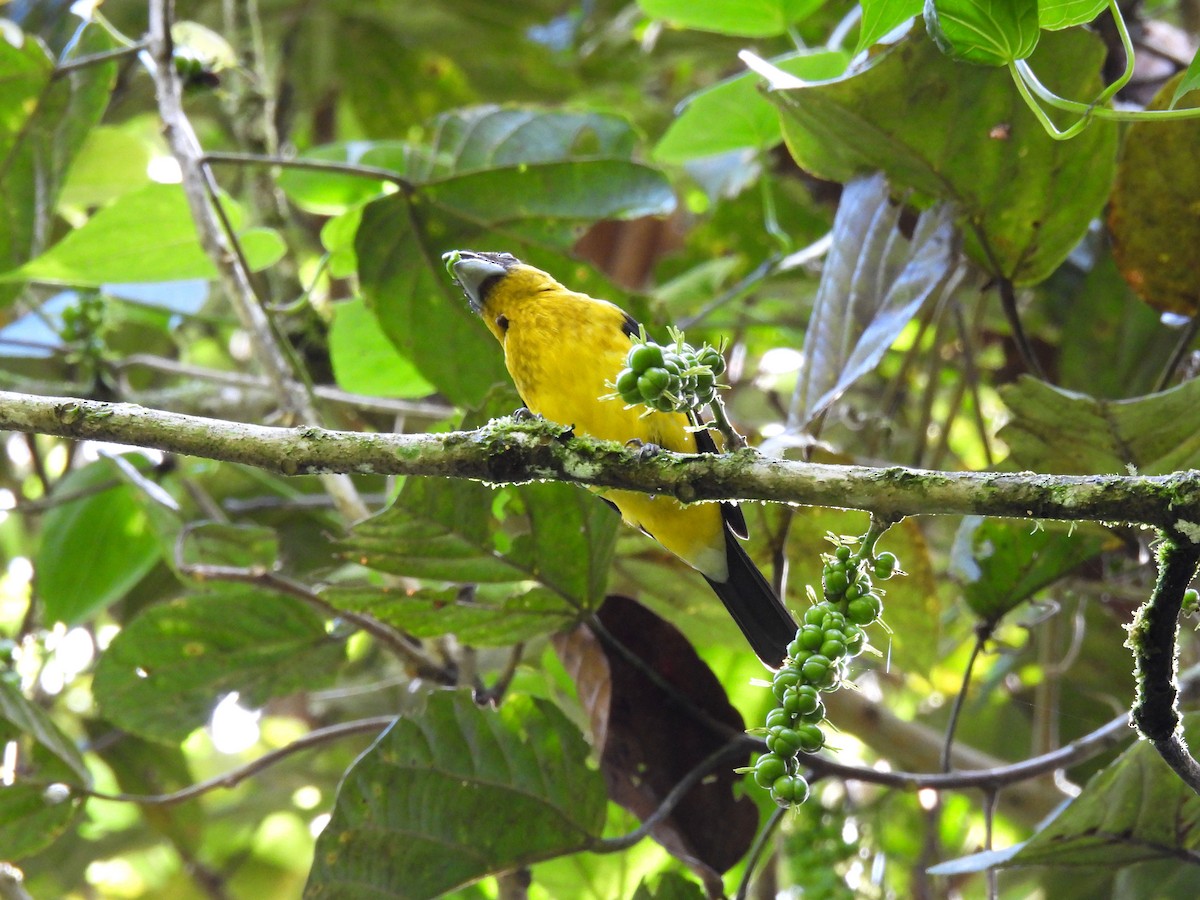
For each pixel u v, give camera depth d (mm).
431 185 9523
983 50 5504
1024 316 12539
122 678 9109
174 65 10281
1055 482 4656
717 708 7805
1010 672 12219
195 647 9070
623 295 9688
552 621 7742
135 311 14312
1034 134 7930
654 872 8805
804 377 8008
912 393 14648
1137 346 10422
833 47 10219
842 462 7930
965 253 8742
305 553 12703
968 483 4734
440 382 9977
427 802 7133
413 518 7133
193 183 9336
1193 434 7004
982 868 6945
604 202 9734
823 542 8672
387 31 16969
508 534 8289
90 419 5551
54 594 11484
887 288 8070
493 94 17578
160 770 12867
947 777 7848
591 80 17266
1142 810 6770
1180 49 11406
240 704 9445
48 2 15984
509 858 7270
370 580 9789
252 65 13102
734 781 7734
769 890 10328
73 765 8133
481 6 16812
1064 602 11102
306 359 13461
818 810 8867
